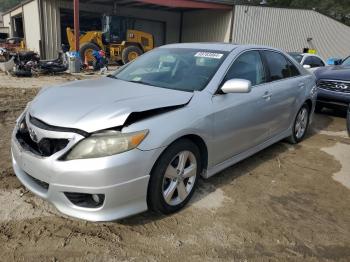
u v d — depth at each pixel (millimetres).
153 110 2959
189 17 25266
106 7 22281
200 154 3477
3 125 5734
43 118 2895
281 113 4758
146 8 24016
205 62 3889
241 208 3465
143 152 2762
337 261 2789
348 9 58125
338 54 24844
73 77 13438
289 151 5242
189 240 2912
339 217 3434
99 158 2611
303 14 23234
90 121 2719
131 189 2760
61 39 21172
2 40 24797
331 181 4254
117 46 18891
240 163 4625
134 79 3975
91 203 2787
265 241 2975
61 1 20250
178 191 3232
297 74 5289
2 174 3840
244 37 22484
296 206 3592
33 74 13477
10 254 2621
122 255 2688
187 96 3324
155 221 3139
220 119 3514
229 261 2705
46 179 2740
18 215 3105
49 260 2586
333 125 7129
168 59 4145
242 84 3408
